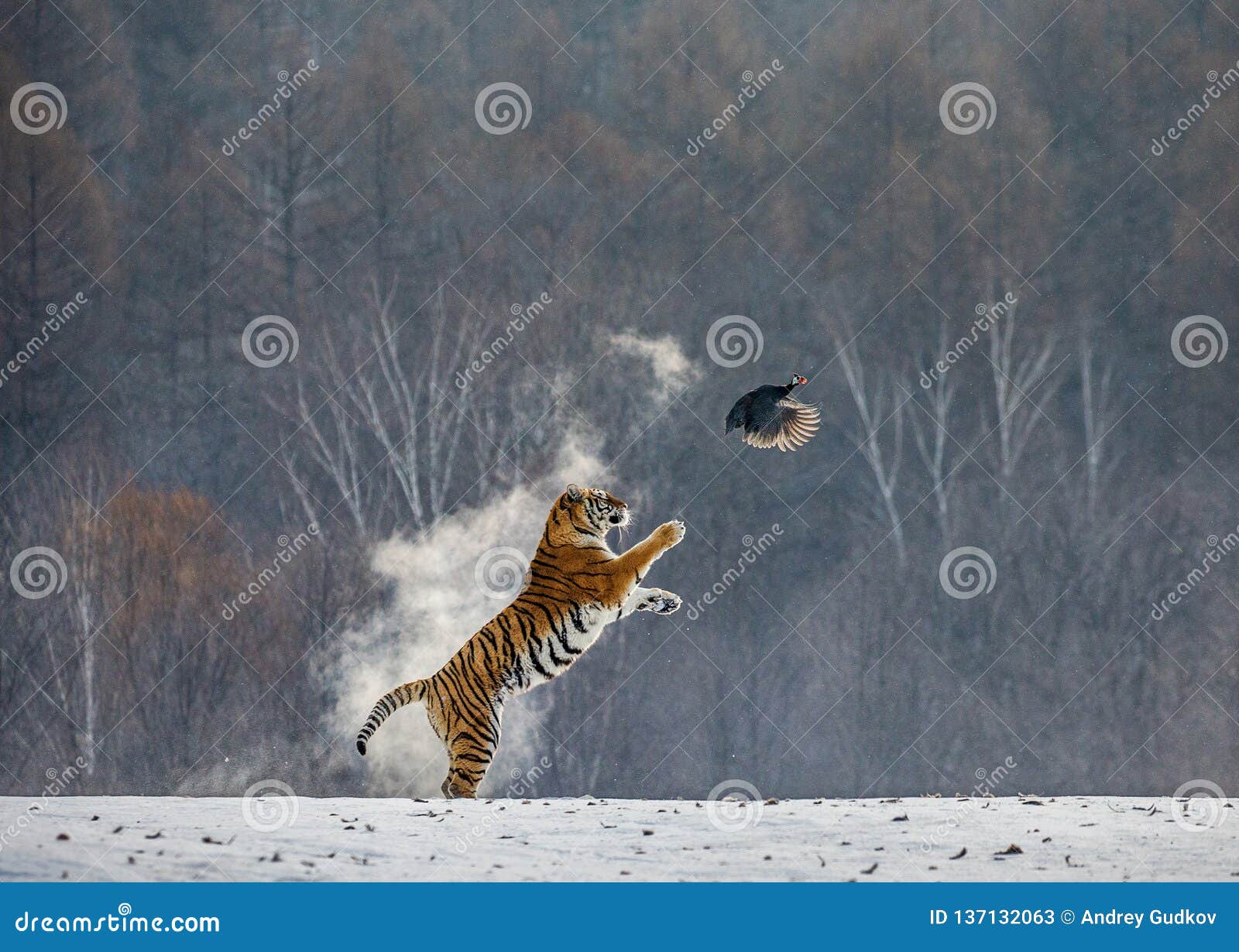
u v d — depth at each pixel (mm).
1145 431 62000
